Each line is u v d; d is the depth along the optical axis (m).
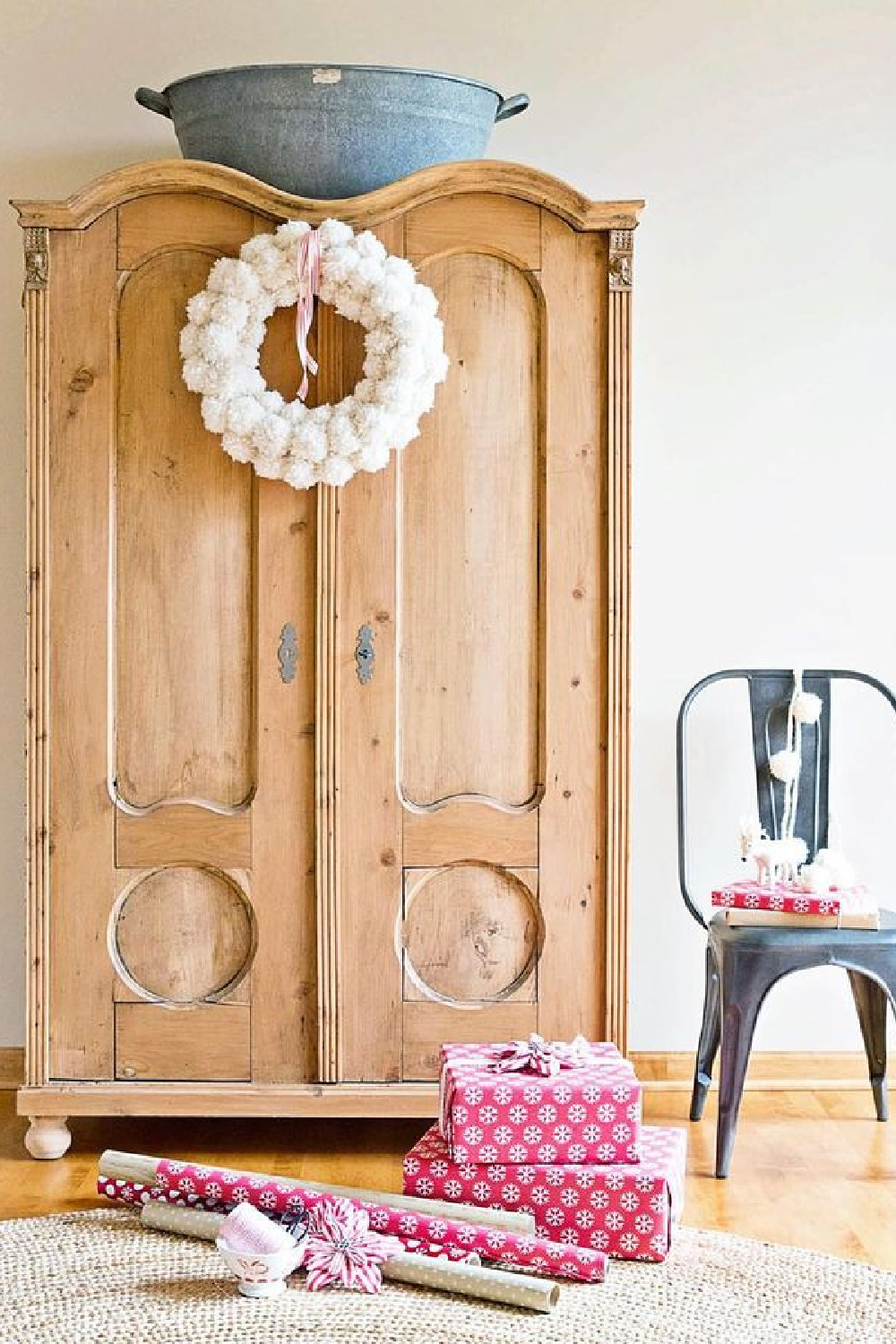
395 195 3.22
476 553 3.27
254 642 3.27
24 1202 3.02
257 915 3.27
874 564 3.82
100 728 3.27
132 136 3.76
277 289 3.19
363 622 3.26
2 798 3.78
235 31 3.75
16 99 3.75
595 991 3.29
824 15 3.78
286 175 3.28
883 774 3.82
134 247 3.24
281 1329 2.46
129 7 3.75
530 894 3.29
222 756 3.28
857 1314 2.52
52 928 3.28
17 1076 3.78
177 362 3.25
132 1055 3.28
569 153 3.78
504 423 3.26
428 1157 2.85
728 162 3.79
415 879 3.28
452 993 3.29
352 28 3.76
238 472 3.26
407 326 3.13
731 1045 3.16
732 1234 2.87
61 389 3.25
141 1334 2.44
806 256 3.80
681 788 3.53
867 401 3.81
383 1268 2.66
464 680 3.28
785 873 3.42
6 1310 2.52
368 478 3.25
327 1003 3.27
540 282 3.25
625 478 3.26
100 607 3.26
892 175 3.79
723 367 3.80
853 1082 3.81
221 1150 3.34
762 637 3.82
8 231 3.76
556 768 3.27
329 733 3.25
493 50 3.77
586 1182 2.76
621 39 3.77
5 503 3.77
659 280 3.79
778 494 3.81
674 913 3.83
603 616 3.27
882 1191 3.11
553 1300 2.53
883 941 3.15
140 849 3.27
